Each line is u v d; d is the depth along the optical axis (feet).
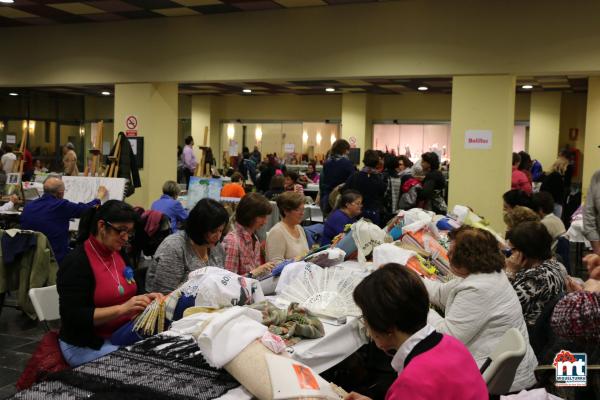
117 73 30.68
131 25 30.14
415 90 46.73
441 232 14.73
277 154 54.49
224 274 8.42
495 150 23.93
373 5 25.45
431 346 5.52
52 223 17.95
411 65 24.95
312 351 7.68
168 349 6.88
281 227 13.50
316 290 9.37
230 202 22.71
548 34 22.77
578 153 46.52
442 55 24.41
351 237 12.95
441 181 23.48
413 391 5.22
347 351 8.34
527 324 9.57
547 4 22.71
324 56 26.45
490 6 23.56
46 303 9.95
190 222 9.96
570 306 6.79
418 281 5.67
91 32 31.14
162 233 19.10
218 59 28.45
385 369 11.37
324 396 5.73
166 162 31.19
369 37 25.61
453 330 8.31
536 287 9.60
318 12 26.45
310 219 27.32
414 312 5.55
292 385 5.65
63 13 28.96
